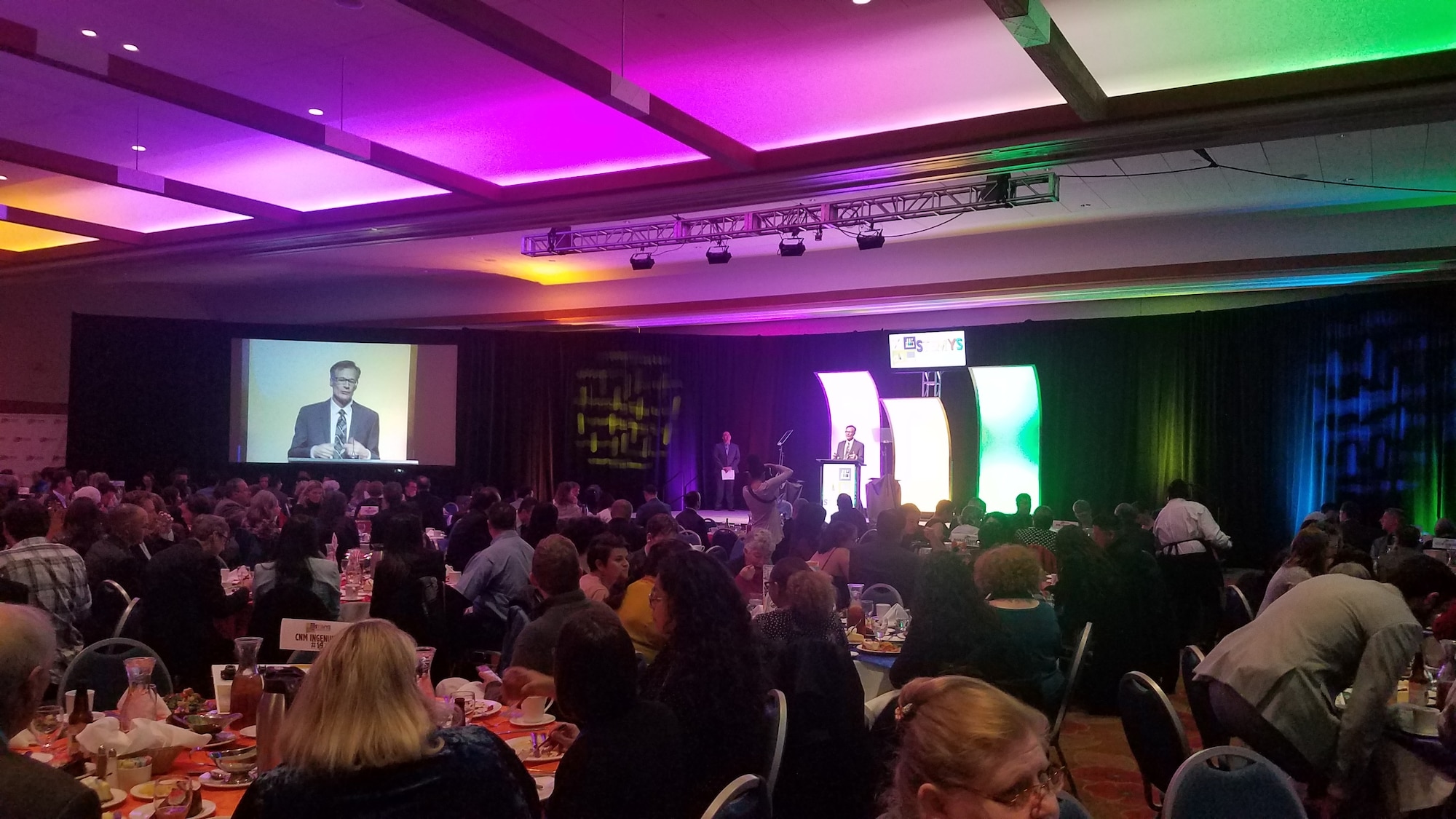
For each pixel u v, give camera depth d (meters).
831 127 8.31
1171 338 12.29
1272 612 3.44
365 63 7.25
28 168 10.62
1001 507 13.38
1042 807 1.39
